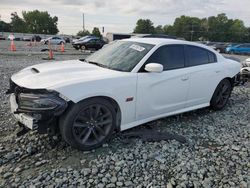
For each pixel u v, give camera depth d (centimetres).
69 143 349
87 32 8956
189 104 498
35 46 2991
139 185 297
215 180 314
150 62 420
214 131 459
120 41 494
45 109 321
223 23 10894
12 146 369
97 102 358
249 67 910
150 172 323
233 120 523
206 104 543
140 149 375
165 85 434
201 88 509
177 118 514
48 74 365
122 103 385
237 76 602
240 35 10900
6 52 1822
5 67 1048
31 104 327
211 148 393
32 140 383
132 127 421
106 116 374
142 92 404
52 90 323
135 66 405
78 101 337
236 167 344
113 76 376
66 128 339
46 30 11488
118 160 344
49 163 331
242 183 310
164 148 381
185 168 334
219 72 541
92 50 2531
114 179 305
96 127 367
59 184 292
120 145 384
